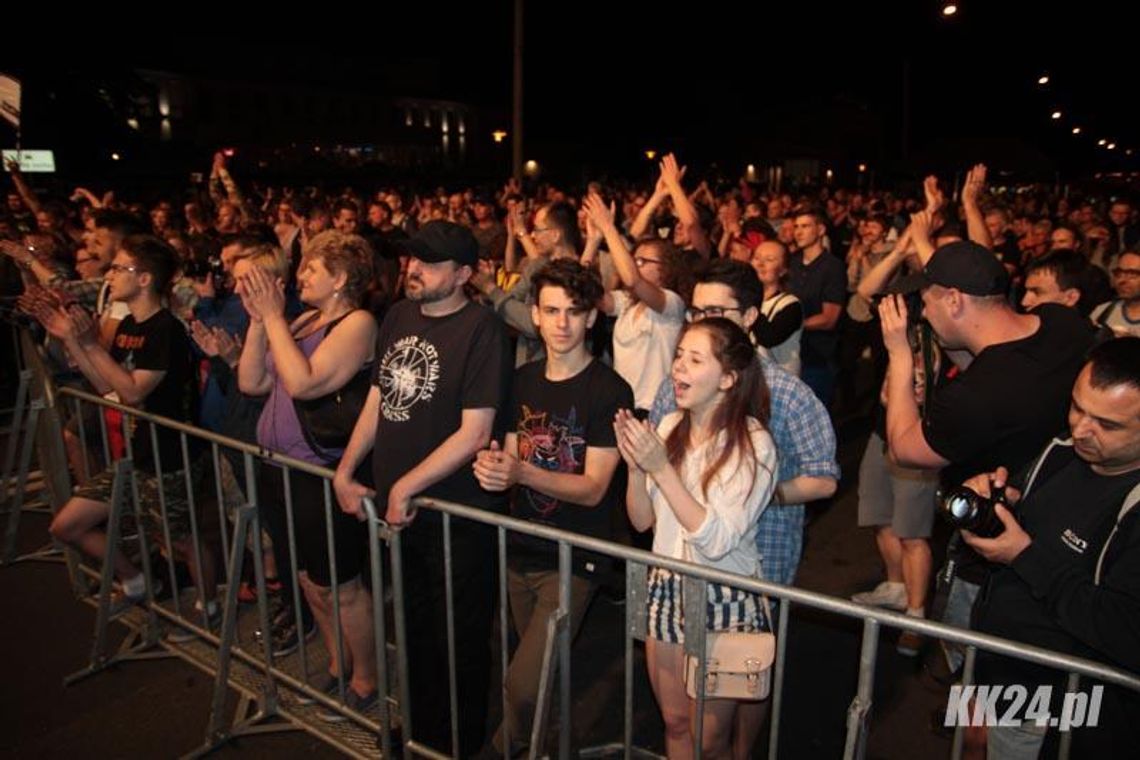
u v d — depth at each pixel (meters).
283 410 3.42
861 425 7.66
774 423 2.72
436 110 50.19
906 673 3.91
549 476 2.77
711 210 9.16
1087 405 2.00
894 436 2.81
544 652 2.70
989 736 2.36
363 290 3.40
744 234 6.03
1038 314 2.67
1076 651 2.17
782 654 2.19
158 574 4.75
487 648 3.17
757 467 2.40
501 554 2.65
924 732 3.51
